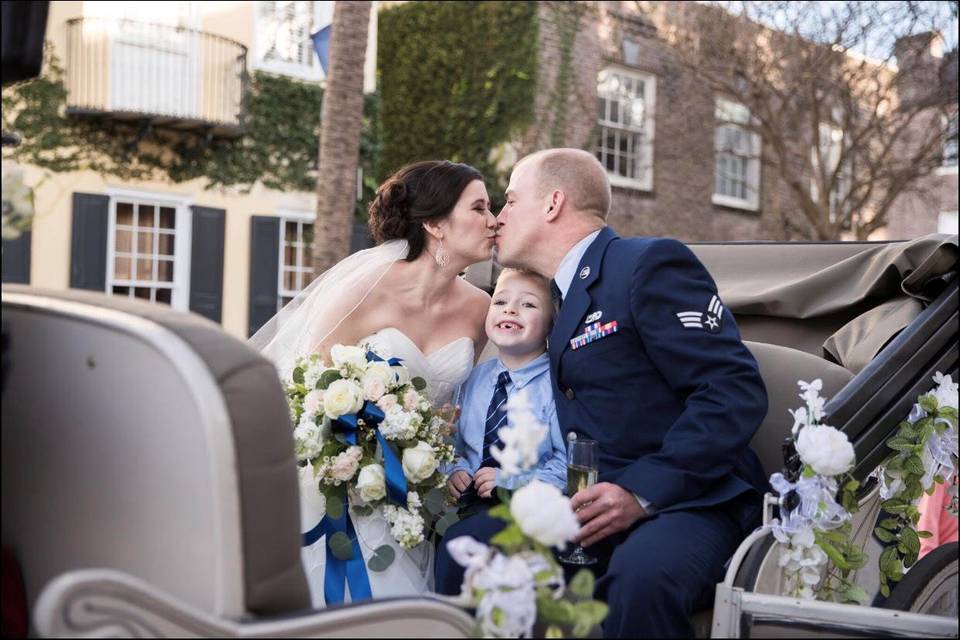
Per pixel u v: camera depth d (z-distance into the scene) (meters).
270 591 1.32
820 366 2.55
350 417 2.49
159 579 1.34
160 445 1.33
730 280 3.26
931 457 2.25
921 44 12.41
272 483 1.33
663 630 1.91
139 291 12.98
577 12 14.56
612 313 2.35
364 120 14.22
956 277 2.46
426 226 2.83
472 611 1.54
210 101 13.16
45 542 1.51
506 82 14.36
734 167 16.58
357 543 2.51
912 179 13.77
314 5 14.14
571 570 2.23
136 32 12.60
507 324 2.57
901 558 2.38
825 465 1.92
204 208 13.30
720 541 2.08
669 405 2.30
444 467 2.62
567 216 2.52
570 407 2.40
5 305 1.60
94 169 12.52
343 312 2.77
